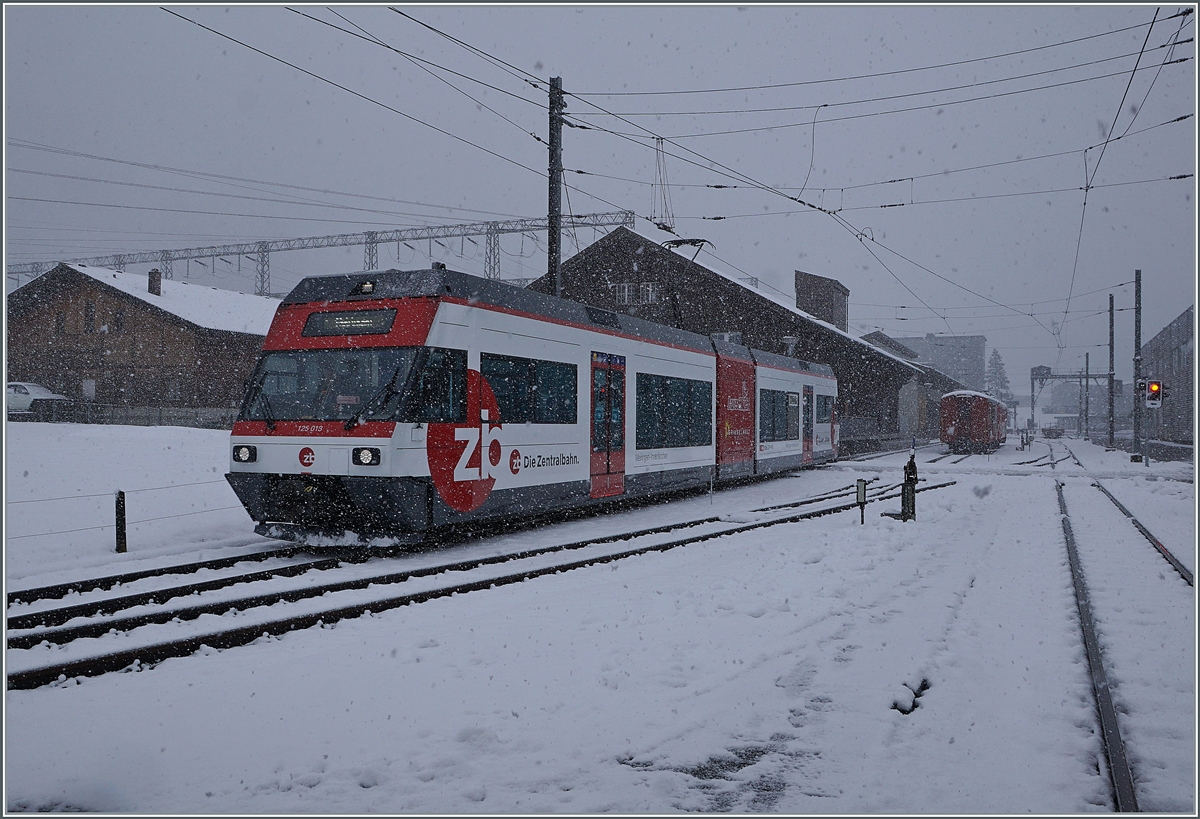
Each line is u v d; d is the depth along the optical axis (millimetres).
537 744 5055
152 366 43125
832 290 52094
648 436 17250
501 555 11469
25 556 10922
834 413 30891
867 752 5012
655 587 9664
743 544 13141
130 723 5363
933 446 63969
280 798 4375
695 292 37781
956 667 6684
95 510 14625
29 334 45469
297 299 12195
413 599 8844
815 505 19141
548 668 6523
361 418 10953
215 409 41438
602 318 15766
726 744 5113
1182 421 61719
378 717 5488
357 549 11984
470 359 12023
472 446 11961
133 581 9633
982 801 4383
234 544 12141
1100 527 15602
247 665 6594
